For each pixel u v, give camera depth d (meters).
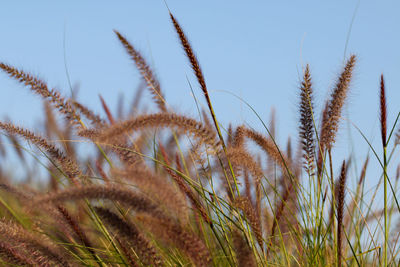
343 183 2.18
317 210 2.30
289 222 2.31
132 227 2.13
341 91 2.31
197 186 2.24
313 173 2.31
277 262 2.29
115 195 2.07
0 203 2.38
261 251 2.25
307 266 2.32
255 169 2.28
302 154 2.31
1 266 2.19
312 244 2.31
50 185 2.34
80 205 2.30
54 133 2.39
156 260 2.13
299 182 2.32
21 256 2.18
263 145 2.30
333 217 2.27
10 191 2.27
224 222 2.27
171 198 2.09
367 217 2.36
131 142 2.27
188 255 2.09
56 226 2.29
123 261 2.23
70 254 2.28
